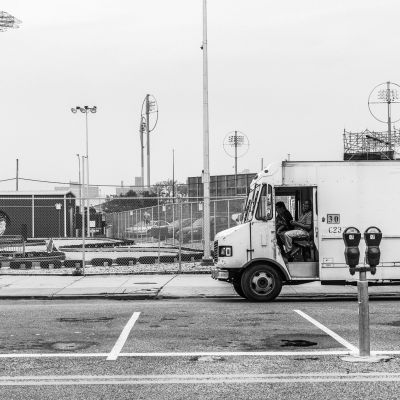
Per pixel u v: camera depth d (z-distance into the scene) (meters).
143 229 55.12
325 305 17.17
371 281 18.47
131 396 8.16
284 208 18.91
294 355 10.62
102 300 18.94
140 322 14.29
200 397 8.08
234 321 14.33
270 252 18.34
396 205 18.58
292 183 18.52
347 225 18.47
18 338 12.41
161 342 11.90
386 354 10.56
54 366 9.96
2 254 33.84
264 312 15.74
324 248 18.42
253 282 18.23
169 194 90.44
